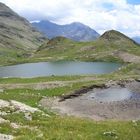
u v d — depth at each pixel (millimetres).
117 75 104188
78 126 35156
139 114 59156
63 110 59500
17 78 98250
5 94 65688
